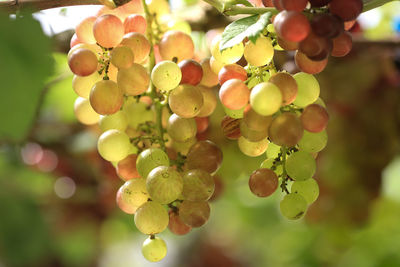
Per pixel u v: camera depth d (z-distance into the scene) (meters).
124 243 1.73
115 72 0.57
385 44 0.78
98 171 0.87
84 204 0.94
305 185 0.58
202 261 1.60
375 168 0.82
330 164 0.82
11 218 0.71
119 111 0.59
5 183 0.74
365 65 0.79
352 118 0.81
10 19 0.49
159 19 0.61
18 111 0.49
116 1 0.58
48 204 0.91
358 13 0.53
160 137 0.58
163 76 0.55
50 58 0.49
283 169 0.57
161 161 0.56
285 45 0.54
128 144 0.58
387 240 0.98
